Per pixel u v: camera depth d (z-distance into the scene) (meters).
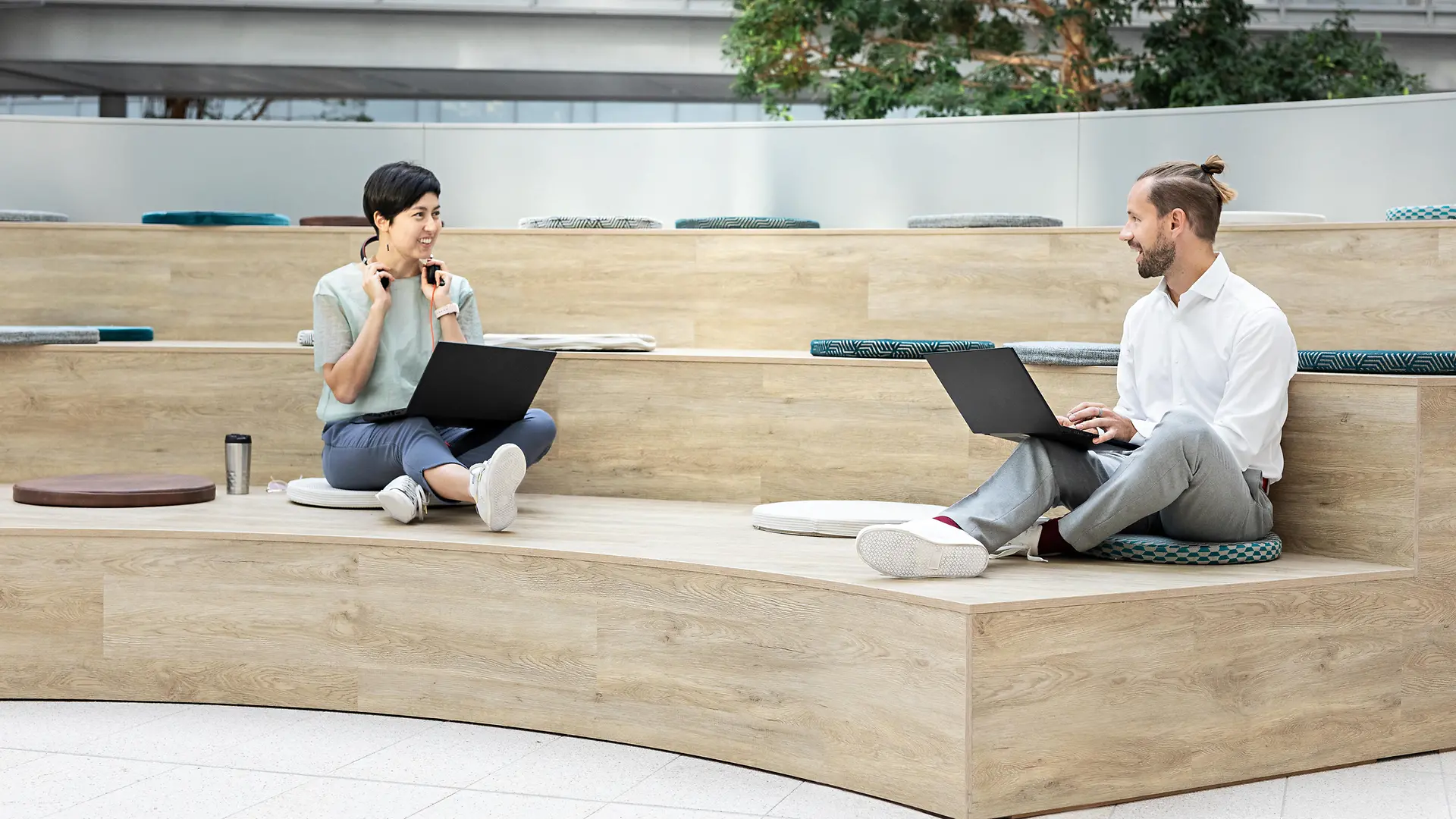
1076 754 1.93
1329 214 3.99
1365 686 2.21
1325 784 2.09
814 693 2.10
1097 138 4.20
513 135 4.50
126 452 3.46
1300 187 4.02
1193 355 2.43
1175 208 2.39
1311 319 3.28
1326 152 3.98
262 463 3.45
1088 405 2.30
